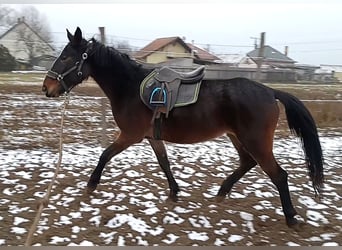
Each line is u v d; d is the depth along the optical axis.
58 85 4.31
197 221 3.99
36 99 11.55
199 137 4.05
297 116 3.87
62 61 4.29
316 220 4.11
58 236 3.54
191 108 3.94
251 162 4.30
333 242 3.60
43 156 6.07
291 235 3.73
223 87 3.94
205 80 4.11
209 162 6.17
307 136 3.85
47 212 4.04
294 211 3.87
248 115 3.77
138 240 3.53
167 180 4.82
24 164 5.60
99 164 4.28
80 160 5.92
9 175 5.11
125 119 4.16
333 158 6.81
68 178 5.07
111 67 4.21
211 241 3.57
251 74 16.62
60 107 10.57
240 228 3.87
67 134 7.72
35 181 4.94
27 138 7.27
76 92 13.26
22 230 3.63
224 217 4.11
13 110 9.84
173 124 4.02
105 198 4.46
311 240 3.63
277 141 8.03
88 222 3.86
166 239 3.58
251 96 3.80
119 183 4.97
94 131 8.09
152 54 21.62
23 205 4.20
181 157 6.39
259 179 5.40
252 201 4.58
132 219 3.93
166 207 4.30
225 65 17.98
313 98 11.87
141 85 4.08
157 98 3.98
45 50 23.80
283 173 3.84
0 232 3.59
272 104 3.81
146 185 4.95
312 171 3.84
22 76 18.34
